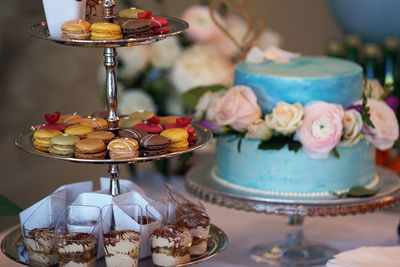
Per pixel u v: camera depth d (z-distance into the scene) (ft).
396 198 5.72
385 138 5.81
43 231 4.20
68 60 12.34
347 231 6.50
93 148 4.05
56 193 4.53
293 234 6.11
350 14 11.57
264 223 6.69
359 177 5.90
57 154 4.15
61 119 4.77
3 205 4.71
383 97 6.38
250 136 5.71
